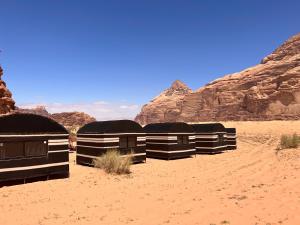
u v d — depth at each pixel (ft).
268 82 551.59
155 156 87.61
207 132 100.27
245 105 562.25
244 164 70.74
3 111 117.29
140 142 77.25
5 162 47.32
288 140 90.48
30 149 50.75
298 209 31.37
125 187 47.93
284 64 574.15
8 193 43.29
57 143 54.65
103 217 32.30
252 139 160.76
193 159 85.61
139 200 39.52
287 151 81.82
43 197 41.39
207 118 621.31
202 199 38.52
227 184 47.83
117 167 60.64
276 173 54.70
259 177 52.49
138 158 76.43
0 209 35.68
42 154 52.39
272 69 588.91
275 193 39.14
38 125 51.98
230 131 114.83
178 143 86.94
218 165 71.56
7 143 47.78
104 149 69.15
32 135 50.96
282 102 497.05
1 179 46.65
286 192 39.14
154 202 38.22
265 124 242.99
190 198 39.47
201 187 46.39
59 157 54.90
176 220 30.27
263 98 525.34
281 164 64.13
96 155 70.18
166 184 49.88
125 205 37.14
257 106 529.45
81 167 70.08
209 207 34.50
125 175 58.80
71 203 38.40
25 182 50.44
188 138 90.22
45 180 53.36
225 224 28.27
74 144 122.52
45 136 52.80
